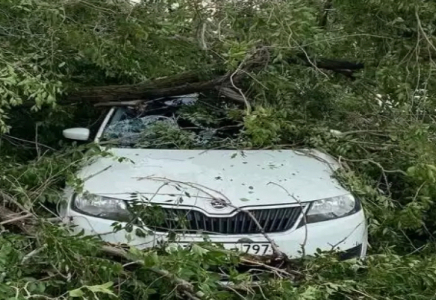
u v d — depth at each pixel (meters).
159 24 5.40
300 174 4.68
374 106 5.60
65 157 4.92
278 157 5.00
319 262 3.98
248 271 3.91
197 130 5.44
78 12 5.36
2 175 4.41
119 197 4.26
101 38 5.25
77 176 4.56
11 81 4.35
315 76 5.56
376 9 5.09
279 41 4.90
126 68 5.62
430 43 4.88
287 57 5.39
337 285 3.74
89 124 6.03
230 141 5.28
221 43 5.43
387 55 5.18
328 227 4.33
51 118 5.80
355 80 5.76
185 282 3.55
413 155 4.96
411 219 4.64
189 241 4.09
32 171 4.58
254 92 5.48
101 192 4.30
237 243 4.14
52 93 4.58
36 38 5.28
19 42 5.18
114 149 5.08
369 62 5.43
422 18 5.02
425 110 5.24
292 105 5.56
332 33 5.39
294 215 4.30
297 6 4.95
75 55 5.67
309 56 5.50
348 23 5.34
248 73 5.18
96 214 4.23
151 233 4.10
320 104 5.64
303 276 3.95
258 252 4.14
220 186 4.41
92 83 6.09
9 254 3.40
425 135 4.90
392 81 5.00
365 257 4.26
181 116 5.55
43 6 4.98
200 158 4.89
